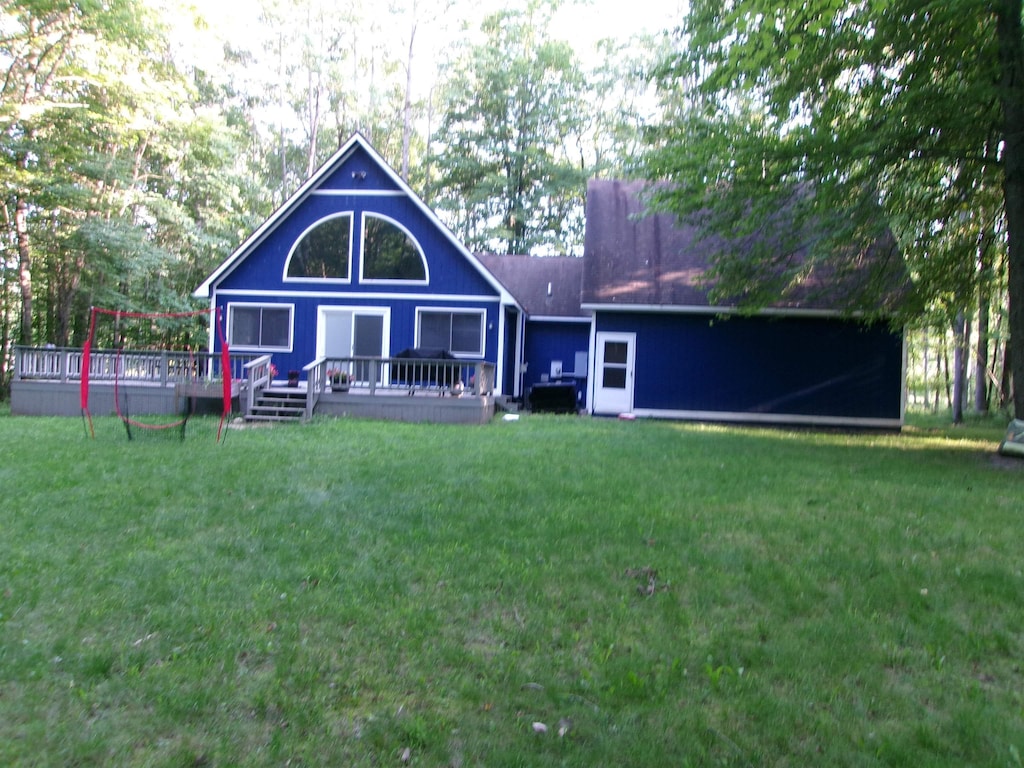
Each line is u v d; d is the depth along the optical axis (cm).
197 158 2667
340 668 367
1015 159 1151
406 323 1853
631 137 3291
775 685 362
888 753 303
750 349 1844
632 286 1886
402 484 797
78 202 2164
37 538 571
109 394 1566
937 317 1574
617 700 342
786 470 961
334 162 1845
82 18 1919
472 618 435
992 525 665
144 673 355
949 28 1093
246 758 291
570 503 718
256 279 1869
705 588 486
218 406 1579
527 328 2272
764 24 746
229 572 502
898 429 1788
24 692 337
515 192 3606
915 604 464
